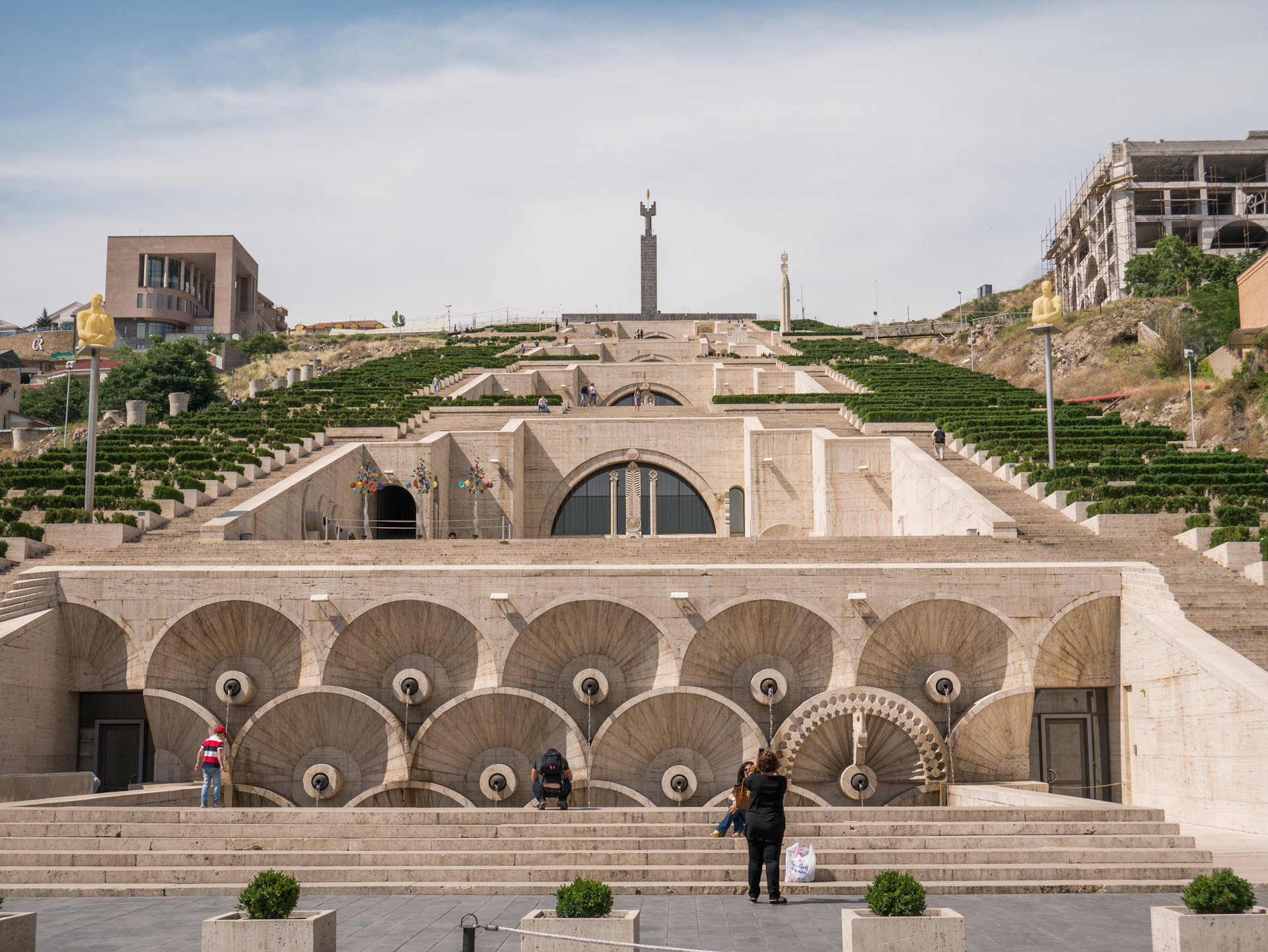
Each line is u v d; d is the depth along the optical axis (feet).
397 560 90.07
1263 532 89.61
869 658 83.15
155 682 81.71
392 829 54.19
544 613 82.53
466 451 151.94
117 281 396.37
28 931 33.96
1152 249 329.31
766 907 44.32
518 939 38.99
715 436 161.89
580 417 183.21
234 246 404.57
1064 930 39.78
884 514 139.44
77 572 82.69
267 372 323.98
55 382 276.82
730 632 83.56
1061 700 85.66
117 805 60.95
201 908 44.78
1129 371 229.04
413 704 82.89
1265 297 175.52
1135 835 53.31
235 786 79.61
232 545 92.63
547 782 61.52
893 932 33.04
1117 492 107.55
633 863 50.60
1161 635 76.18
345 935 39.45
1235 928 33.47
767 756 46.39
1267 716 63.52
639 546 91.76
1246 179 336.08
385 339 375.25
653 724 81.92
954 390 192.13
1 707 74.74
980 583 83.25
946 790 79.15
